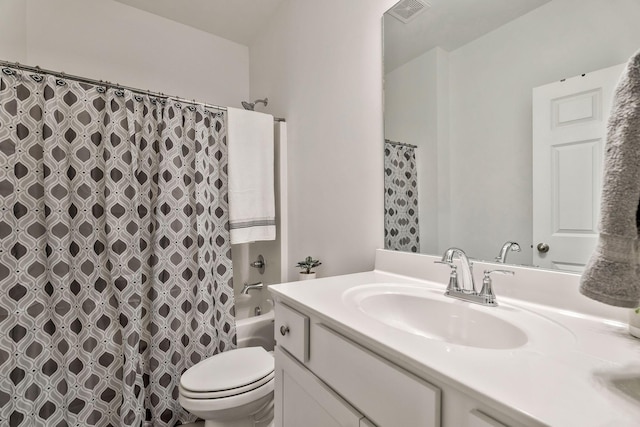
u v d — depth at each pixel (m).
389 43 1.22
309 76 1.72
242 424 1.27
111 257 1.41
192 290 1.64
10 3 1.64
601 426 0.32
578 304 0.70
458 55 0.99
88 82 1.42
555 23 0.77
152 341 1.52
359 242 1.37
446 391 0.46
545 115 0.79
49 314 1.32
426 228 1.09
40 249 1.31
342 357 0.67
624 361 0.47
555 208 0.77
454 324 0.80
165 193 1.57
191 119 1.69
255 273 2.26
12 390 1.23
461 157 0.99
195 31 2.28
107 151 1.42
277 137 2.00
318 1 1.64
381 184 1.26
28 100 1.30
